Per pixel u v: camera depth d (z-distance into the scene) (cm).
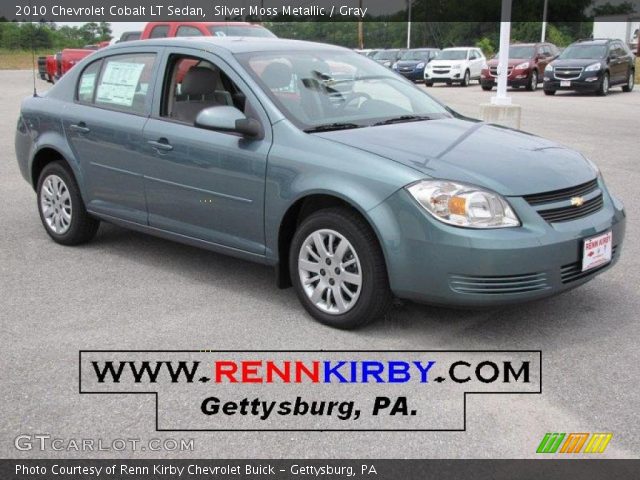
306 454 315
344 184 427
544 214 413
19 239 656
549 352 413
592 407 352
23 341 431
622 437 325
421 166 419
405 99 546
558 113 1750
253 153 471
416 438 327
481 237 395
